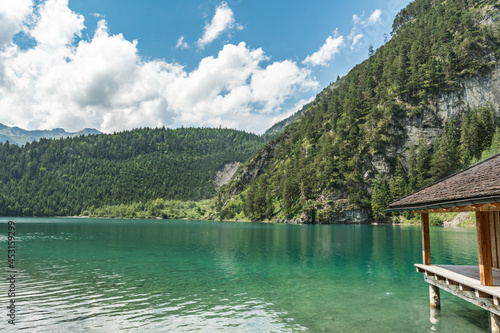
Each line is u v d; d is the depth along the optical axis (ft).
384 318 52.75
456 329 47.16
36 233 259.60
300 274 93.09
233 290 72.90
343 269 101.40
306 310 57.47
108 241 197.47
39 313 54.49
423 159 534.78
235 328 47.96
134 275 90.02
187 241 206.08
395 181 532.32
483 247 38.75
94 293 68.85
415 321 51.01
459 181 46.75
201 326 48.78
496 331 36.68
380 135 609.01
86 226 404.16
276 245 181.68
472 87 579.89
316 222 559.79
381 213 509.76
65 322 50.06
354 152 628.69
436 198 43.65
